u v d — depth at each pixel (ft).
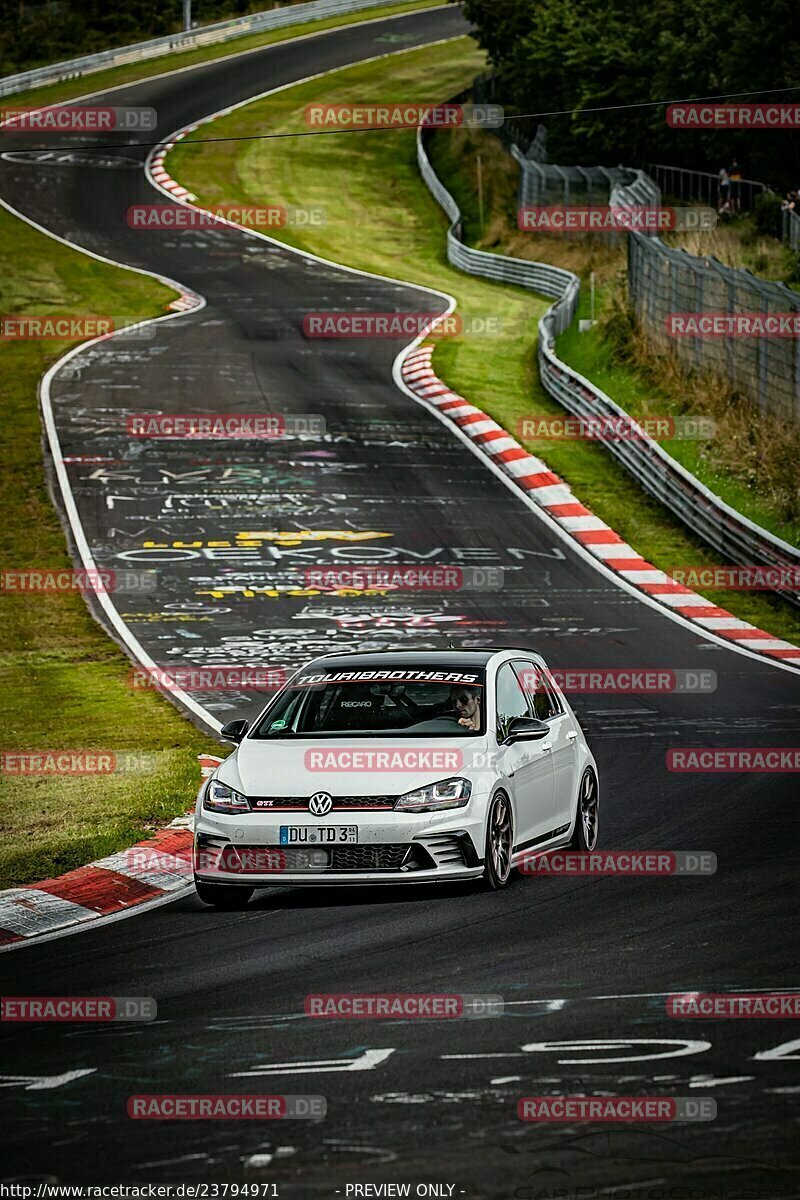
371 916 70.59
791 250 319.27
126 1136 41.68
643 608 176.45
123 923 72.28
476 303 373.81
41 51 650.43
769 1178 37.29
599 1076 45.11
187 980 59.98
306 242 441.27
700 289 255.91
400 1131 41.19
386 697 81.20
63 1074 47.78
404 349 323.37
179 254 418.51
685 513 212.84
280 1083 45.73
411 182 506.07
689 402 248.32
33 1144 41.32
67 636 164.14
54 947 67.87
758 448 223.30
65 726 126.52
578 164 459.73
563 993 54.95
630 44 428.97
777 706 131.03
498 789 75.61
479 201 471.21
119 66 640.58
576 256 403.13
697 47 375.66
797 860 78.54
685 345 263.49
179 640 162.20
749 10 362.94
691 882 74.79
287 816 73.10
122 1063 48.70
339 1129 41.52
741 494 213.66
